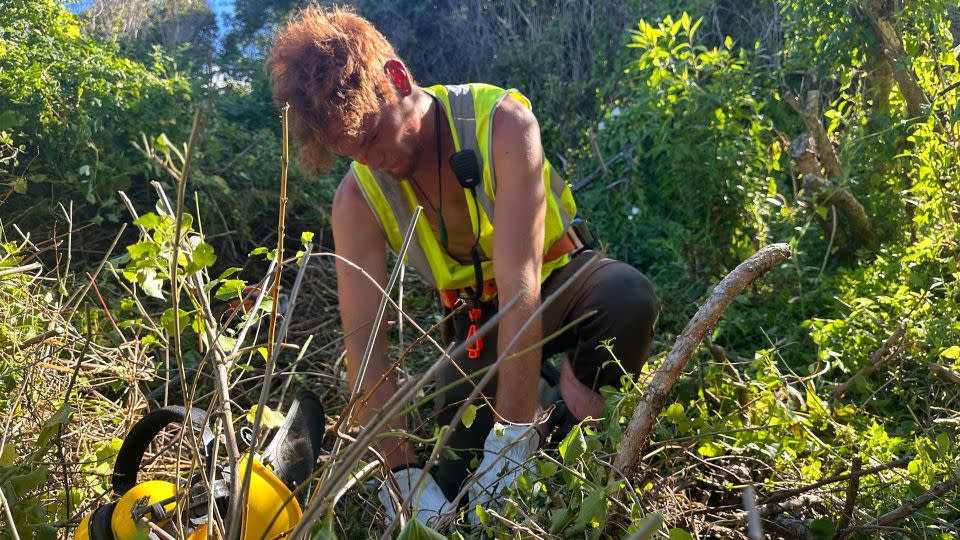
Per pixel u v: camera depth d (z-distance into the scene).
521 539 1.32
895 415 2.26
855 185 3.44
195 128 0.91
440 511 1.55
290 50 1.74
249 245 4.43
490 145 1.84
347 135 1.74
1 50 3.91
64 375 2.01
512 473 1.59
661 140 3.93
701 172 3.66
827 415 1.86
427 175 1.94
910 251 2.76
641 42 4.06
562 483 1.60
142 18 9.50
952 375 2.17
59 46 4.29
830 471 1.83
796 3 3.71
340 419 1.21
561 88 7.45
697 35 6.00
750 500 0.68
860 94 3.70
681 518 1.61
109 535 1.16
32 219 3.88
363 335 1.96
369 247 2.04
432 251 2.04
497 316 0.89
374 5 9.29
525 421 1.74
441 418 2.09
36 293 2.14
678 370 1.44
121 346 2.03
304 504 1.32
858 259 3.27
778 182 3.99
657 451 1.67
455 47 9.19
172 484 1.26
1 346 1.84
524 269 1.78
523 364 1.74
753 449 1.88
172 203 4.18
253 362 2.84
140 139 4.21
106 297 3.32
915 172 3.30
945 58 3.21
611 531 1.43
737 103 3.79
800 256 3.42
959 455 1.79
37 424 1.75
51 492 1.63
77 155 3.97
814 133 3.57
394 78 1.85
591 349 1.94
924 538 1.50
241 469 1.20
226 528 1.11
